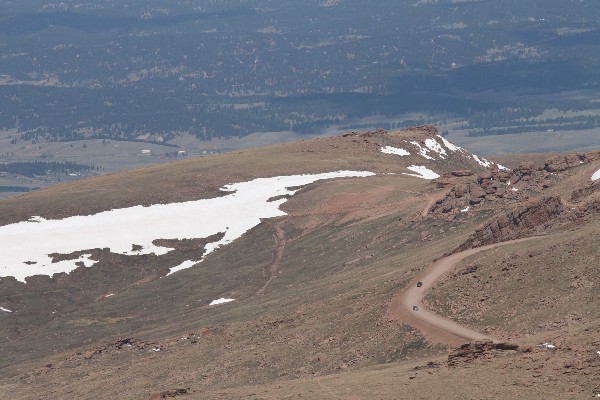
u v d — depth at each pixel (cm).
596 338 15838
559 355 15525
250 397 16288
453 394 14838
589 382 14300
